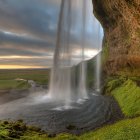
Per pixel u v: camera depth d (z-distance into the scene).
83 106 59.25
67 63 115.62
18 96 81.56
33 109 56.22
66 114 50.53
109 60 97.44
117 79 80.62
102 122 43.72
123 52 82.62
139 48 72.06
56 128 40.59
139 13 70.81
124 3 76.06
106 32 107.00
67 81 107.31
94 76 108.75
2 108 58.44
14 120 46.22
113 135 27.80
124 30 81.94
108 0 85.19
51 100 70.12
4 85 120.56
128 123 31.52
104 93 79.31
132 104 50.38
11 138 28.33
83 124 42.75
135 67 75.12
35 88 108.00
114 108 55.03
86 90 92.00
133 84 64.56
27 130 35.16
